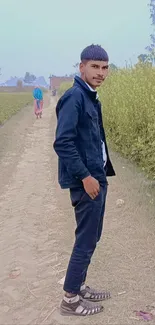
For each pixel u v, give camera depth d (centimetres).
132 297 400
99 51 336
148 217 594
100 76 338
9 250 540
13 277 459
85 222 348
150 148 723
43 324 365
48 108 3891
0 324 371
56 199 768
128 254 494
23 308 395
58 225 620
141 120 808
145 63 958
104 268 461
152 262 470
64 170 345
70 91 333
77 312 369
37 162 1165
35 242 562
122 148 940
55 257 504
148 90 816
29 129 1969
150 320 361
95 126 344
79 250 354
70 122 324
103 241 534
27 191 845
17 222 647
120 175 823
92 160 341
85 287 390
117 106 973
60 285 431
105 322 361
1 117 2167
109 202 700
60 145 326
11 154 1296
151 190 721
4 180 957
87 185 330
